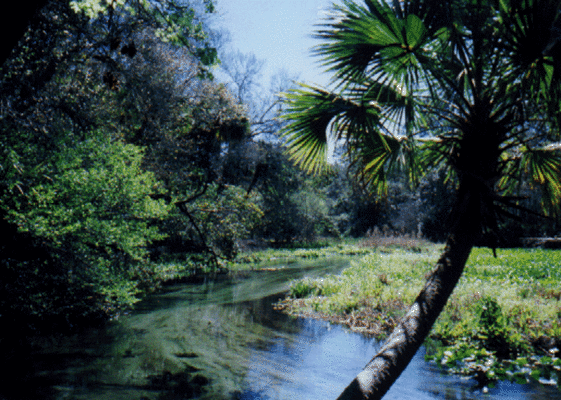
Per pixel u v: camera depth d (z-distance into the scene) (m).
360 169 4.70
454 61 3.64
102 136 8.91
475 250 27.72
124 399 5.59
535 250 26.20
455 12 3.23
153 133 13.54
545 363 6.70
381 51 3.44
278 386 6.16
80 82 10.17
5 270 7.65
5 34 1.26
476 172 3.19
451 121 3.45
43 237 7.61
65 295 8.77
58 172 7.84
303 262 26.45
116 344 8.13
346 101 4.05
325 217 44.50
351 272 17.19
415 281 13.47
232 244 16.66
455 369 6.64
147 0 4.87
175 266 19.31
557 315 8.68
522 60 3.22
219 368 6.92
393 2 3.29
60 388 5.88
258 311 11.59
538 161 4.73
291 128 4.31
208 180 15.73
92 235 8.25
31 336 8.27
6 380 6.06
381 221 44.41
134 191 9.09
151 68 12.89
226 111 17.36
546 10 2.91
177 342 8.41
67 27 8.27
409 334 2.77
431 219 37.94
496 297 10.15
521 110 3.52
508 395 5.56
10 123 7.51
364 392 2.53
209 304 12.49
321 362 7.31
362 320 10.21
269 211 34.19
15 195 7.27
